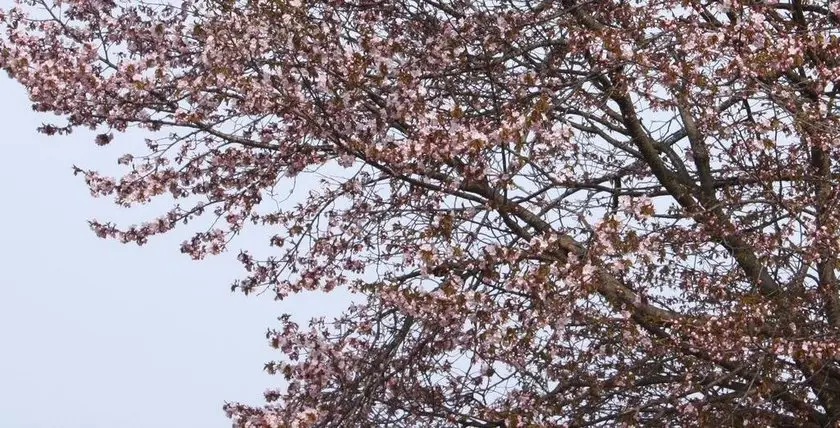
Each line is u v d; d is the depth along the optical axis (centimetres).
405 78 780
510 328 766
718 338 797
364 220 897
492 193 806
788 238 891
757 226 942
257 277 898
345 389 874
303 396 853
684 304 1004
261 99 775
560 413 883
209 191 892
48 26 888
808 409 892
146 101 820
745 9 820
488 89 926
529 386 913
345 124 791
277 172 869
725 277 911
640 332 869
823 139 830
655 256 790
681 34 838
